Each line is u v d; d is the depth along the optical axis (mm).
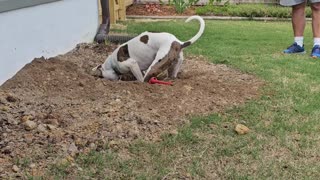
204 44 5914
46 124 2988
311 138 2961
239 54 5375
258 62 4934
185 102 3459
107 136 2873
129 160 2611
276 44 6156
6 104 3301
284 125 3135
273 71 4555
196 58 5051
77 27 5305
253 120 3207
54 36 4746
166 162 2605
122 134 2908
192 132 2977
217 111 3334
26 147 2713
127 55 3967
